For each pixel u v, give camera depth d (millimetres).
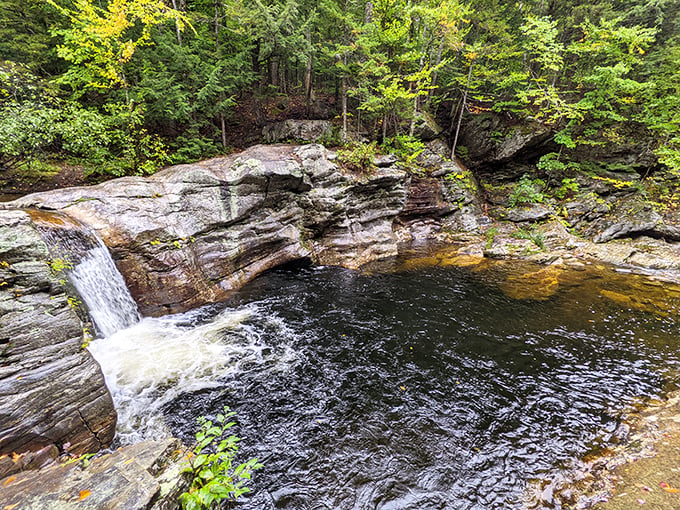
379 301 9766
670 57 17922
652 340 7797
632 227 15555
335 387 5961
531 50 19047
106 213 7828
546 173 20109
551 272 12516
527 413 5438
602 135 19812
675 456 4348
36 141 9289
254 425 5027
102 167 11734
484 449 4691
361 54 16750
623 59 17984
